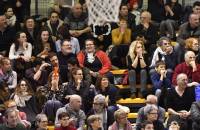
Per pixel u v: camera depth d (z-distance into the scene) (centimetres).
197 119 2370
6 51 2808
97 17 2838
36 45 2755
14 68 2639
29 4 3042
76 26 2888
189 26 2794
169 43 2650
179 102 2486
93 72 2619
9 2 3012
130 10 3006
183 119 2411
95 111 2414
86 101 2500
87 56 2670
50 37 2753
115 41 2783
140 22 2833
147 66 2628
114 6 2828
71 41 2762
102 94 2514
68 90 2505
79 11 2889
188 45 2655
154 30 2814
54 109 2445
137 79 2634
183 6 3131
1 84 2486
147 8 3072
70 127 2314
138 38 2748
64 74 2614
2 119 2375
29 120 2456
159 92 2514
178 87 2494
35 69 2628
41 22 2956
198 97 2459
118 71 2712
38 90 2514
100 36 2823
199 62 2620
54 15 2878
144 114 2361
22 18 3017
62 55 2658
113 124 2336
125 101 2600
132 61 2628
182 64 2584
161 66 2578
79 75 2506
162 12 3008
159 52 2650
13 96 2481
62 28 2764
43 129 2305
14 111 2234
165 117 2480
